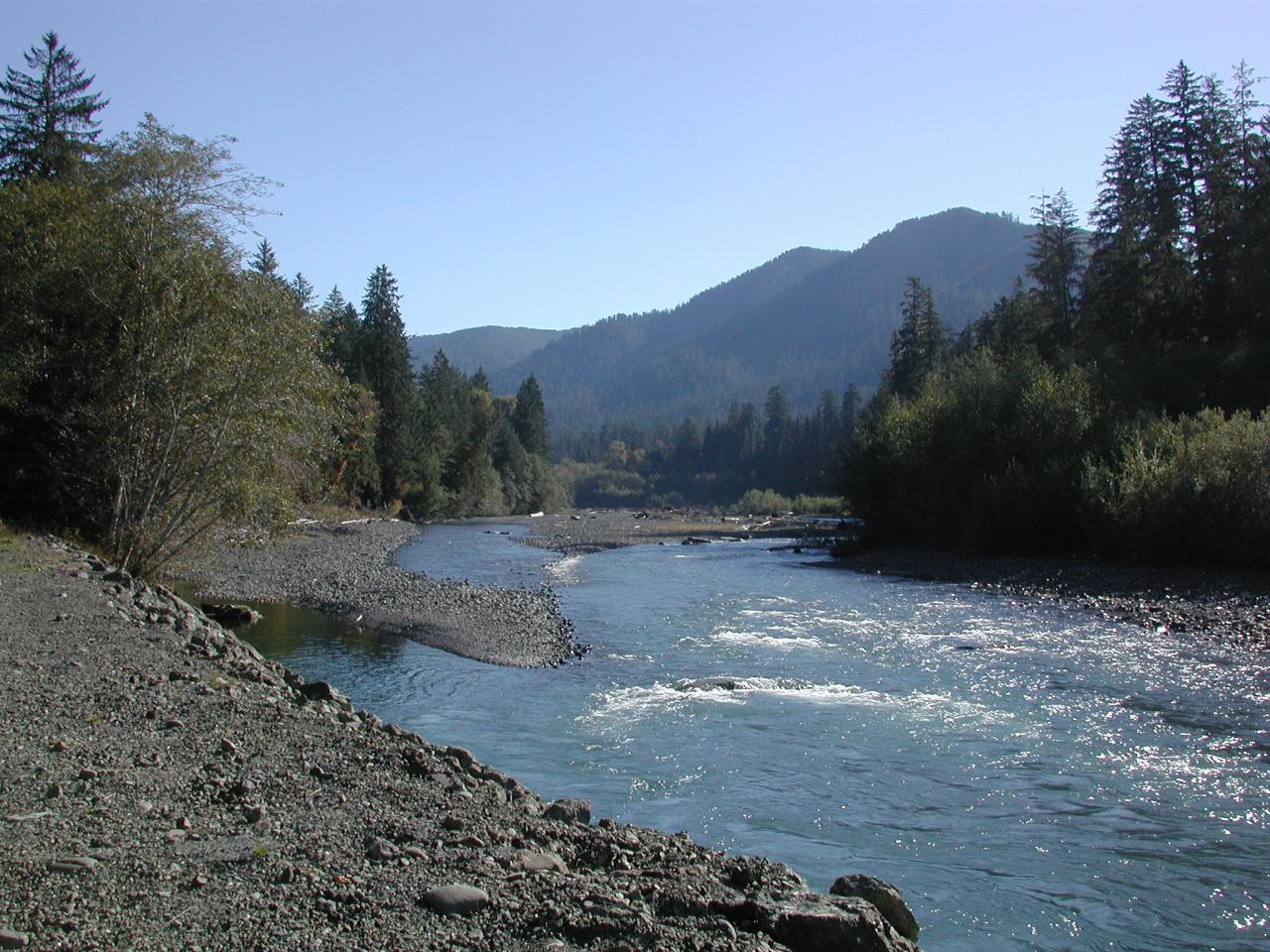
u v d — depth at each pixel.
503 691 14.63
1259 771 10.48
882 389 75.38
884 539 43.88
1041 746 11.50
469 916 5.11
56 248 21.67
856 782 10.18
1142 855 8.20
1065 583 27.33
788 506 115.38
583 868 6.23
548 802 8.59
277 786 7.37
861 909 5.38
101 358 21.50
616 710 13.43
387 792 7.48
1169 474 28.89
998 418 38.12
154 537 21.05
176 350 20.50
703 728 12.44
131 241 20.97
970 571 31.80
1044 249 60.56
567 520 84.81
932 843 8.47
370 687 14.84
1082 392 36.19
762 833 8.70
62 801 6.56
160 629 14.16
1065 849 8.34
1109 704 13.54
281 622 21.02
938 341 73.12
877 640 19.17
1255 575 25.50
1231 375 37.22
